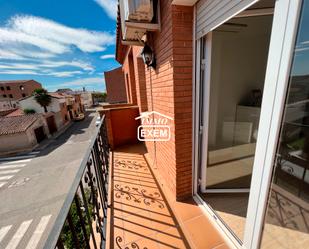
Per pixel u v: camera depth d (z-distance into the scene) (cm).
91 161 157
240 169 253
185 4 154
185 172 202
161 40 198
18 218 707
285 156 102
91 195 145
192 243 153
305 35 78
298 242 115
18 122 1628
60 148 1555
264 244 117
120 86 1485
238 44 284
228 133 292
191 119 187
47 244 61
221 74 284
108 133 409
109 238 161
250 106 279
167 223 176
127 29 206
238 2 103
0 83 3778
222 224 164
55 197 844
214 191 210
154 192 230
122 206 205
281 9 80
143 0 167
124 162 333
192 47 167
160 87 223
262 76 308
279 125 90
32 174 1093
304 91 88
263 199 106
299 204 120
